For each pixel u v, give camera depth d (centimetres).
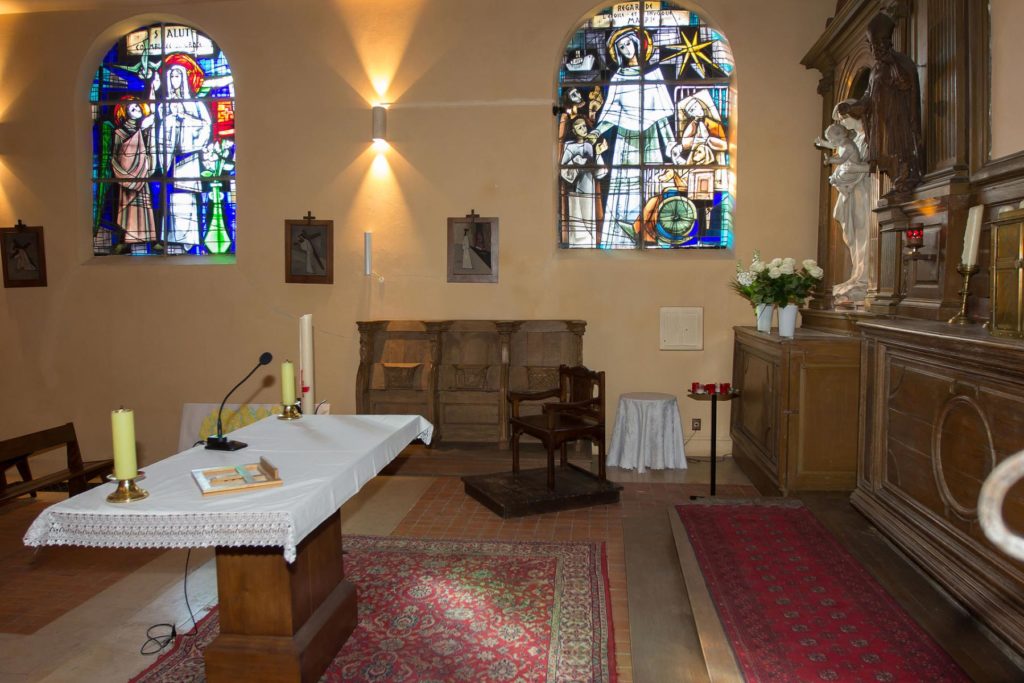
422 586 331
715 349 591
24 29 647
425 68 610
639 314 597
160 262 649
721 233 605
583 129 613
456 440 586
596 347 603
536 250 605
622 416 556
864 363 357
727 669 222
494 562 359
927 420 291
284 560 236
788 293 457
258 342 637
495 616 301
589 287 601
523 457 563
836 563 302
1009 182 312
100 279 648
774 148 578
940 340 266
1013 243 254
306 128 624
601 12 608
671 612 285
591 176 614
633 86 608
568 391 504
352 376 627
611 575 346
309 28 620
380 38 613
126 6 632
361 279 624
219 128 652
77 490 464
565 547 379
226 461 254
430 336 593
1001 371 235
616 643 282
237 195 634
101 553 388
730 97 596
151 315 645
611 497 456
